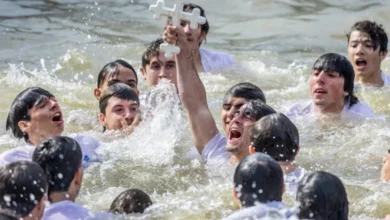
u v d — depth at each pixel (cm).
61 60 1805
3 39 1972
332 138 1318
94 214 938
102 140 1265
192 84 1184
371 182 1120
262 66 1777
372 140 1302
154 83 1468
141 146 1245
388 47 1969
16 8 2194
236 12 2252
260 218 858
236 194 893
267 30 2127
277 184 886
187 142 1272
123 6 2245
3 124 1387
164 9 1142
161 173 1165
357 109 1405
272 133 1026
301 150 1264
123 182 1141
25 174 868
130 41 1991
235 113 1125
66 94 1584
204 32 1702
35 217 874
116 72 1410
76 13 2180
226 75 1706
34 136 1166
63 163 925
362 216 1015
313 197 862
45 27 2066
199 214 984
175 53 1162
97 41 1970
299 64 1861
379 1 2295
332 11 2248
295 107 1438
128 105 1292
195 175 1155
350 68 1390
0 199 866
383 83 1617
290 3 2309
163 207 994
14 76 1680
